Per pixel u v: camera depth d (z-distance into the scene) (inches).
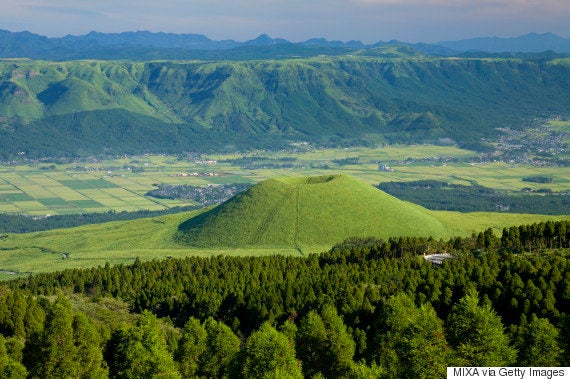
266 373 4616.1
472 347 4443.9
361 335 5792.3
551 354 4781.0
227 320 7317.9
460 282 6771.7
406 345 4480.8
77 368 5369.1
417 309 5492.1
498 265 7455.7
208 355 5531.5
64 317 5388.8
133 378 5206.7
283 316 6855.3
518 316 6146.7
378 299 6776.6
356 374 4421.8
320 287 7475.4
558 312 5841.5
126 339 5782.5
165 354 5241.1
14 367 5044.3
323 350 5270.7
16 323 6412.4
